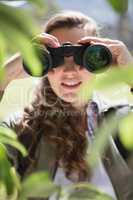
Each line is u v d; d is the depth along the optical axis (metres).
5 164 0.97
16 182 1.00
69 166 1.63
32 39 0.62
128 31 2.98
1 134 0.92
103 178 1.57
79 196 0.98
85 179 1.60
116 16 0.61
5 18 0.56
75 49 1.39
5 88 1.78
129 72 0.56
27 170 1.58
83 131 1.71
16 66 1.75
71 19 1.77
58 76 1.48
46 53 1.10
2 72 0.76
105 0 0.59
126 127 0.59
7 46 0.59
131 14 0.69
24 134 1.72
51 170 1.66
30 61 0.62
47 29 1.77
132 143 0.58
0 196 1.00
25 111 1.78
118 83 0.56
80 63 1.40
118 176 1.54
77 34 1.75
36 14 0.60
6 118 1.76
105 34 2.00
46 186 1.00
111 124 0.62
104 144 0.62
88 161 0.64
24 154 0.94
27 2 0.60
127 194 1.56
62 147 1.68
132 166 1.50
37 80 1.83
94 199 0.98
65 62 1.44
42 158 1.67
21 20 0.56
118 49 1.53
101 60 1.11
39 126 1.73
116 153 1.47
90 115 1.66
